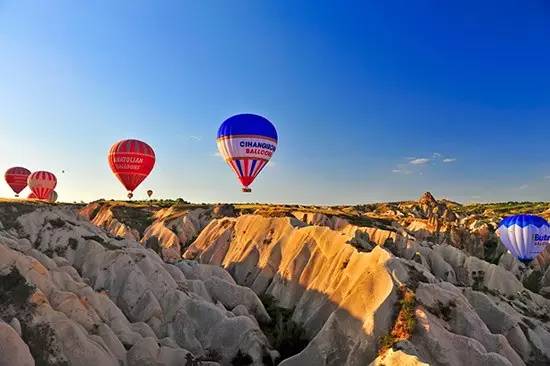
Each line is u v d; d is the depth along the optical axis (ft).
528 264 205.67
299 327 136.67
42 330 96.68
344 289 135.13
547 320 141.90
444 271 162.30
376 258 130.21
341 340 112.06
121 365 102.06
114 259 138.51
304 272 164.76
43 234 148.87
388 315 110.22
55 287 110.11
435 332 104.01
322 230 174.50
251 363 116.47
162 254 209.05
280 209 277.03
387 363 95.81
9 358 85.66
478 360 99.91
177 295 132.05
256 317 147.23
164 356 106.42
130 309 127.75
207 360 116.88
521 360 109.50
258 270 187.42
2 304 100.07
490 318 125.80
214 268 168.86
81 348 96.48
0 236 125.70
